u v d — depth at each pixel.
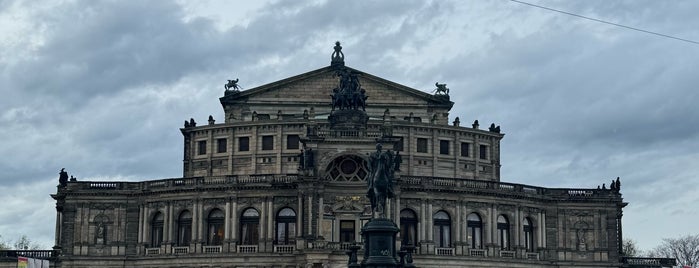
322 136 161.12
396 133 181.50
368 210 161.50
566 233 178.62
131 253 172.62
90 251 172.00
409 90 191.38
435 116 188.88
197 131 186.50
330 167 162.50
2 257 173.50
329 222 161.00
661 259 184.00
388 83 191.12
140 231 172.50
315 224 159.88
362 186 161.75
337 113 163.88
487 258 170.00
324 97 191.12
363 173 162.50
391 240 110.44
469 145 187.25
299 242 161.25
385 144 161.38
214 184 167.88
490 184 173.00
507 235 174.88
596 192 179.88
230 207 167.12
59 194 175.25
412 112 190.88
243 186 166.62
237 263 164.62
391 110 191.00
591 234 178.88
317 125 169.00
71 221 172.75
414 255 165.12
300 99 190.88
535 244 177.12
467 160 186.38
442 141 184.62
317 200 160.75
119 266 172.00
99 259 171.62
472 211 171.50
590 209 179.38
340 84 168.12
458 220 169.50
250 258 164.25
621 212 182.62
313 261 158.38
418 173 181.38
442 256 166.75
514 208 175.00
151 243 172.38
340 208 161.38
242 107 190.50
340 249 159.00
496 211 173.00
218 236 168.38
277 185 165.88
